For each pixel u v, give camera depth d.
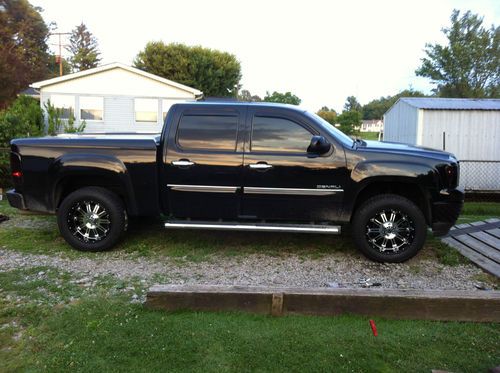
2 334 3.20
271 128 4.98
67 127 16.97
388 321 3.37
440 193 4.79
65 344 3.04
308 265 4.86
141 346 3.00
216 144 5.01
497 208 9.00
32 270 4.59
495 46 31.81
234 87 37.00
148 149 5.04
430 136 11.38
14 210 7.69
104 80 18.95
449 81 33.03
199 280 4.37
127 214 5.39
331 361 2.85
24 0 38.22
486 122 11.34
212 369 2.75
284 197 4.93
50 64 44.12
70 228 5.27
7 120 11.95
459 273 4.62
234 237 5.88
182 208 5.12
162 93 19.52
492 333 3.21
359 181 4.80
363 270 4.72
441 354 2.95
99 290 4.06
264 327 3.26
